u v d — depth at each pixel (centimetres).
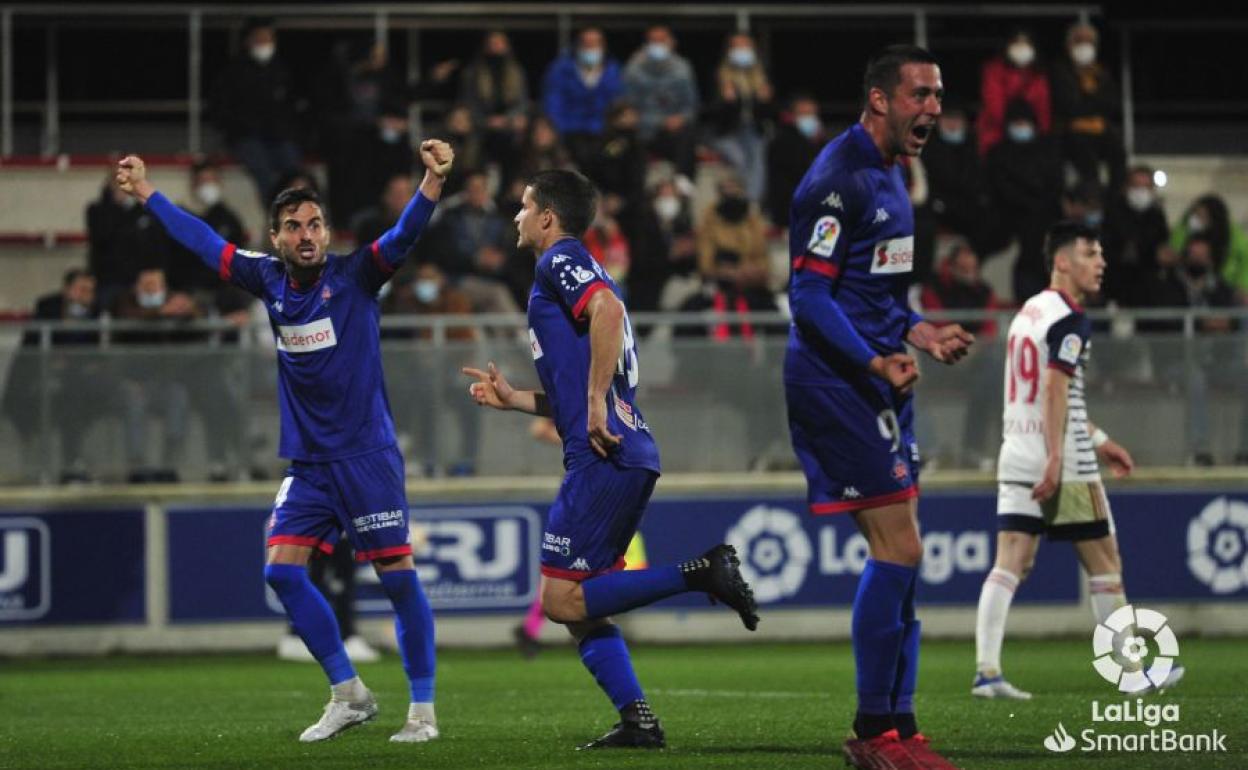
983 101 5944
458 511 4800
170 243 5275
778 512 4872
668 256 5241
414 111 6366
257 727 2730
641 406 4838
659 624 4903
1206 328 4975
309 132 5938
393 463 2461
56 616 4700
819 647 4719
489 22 6456
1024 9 6525
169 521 4753
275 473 4797
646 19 6488
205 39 6531
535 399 2427
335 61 5700
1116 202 5359
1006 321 4919
